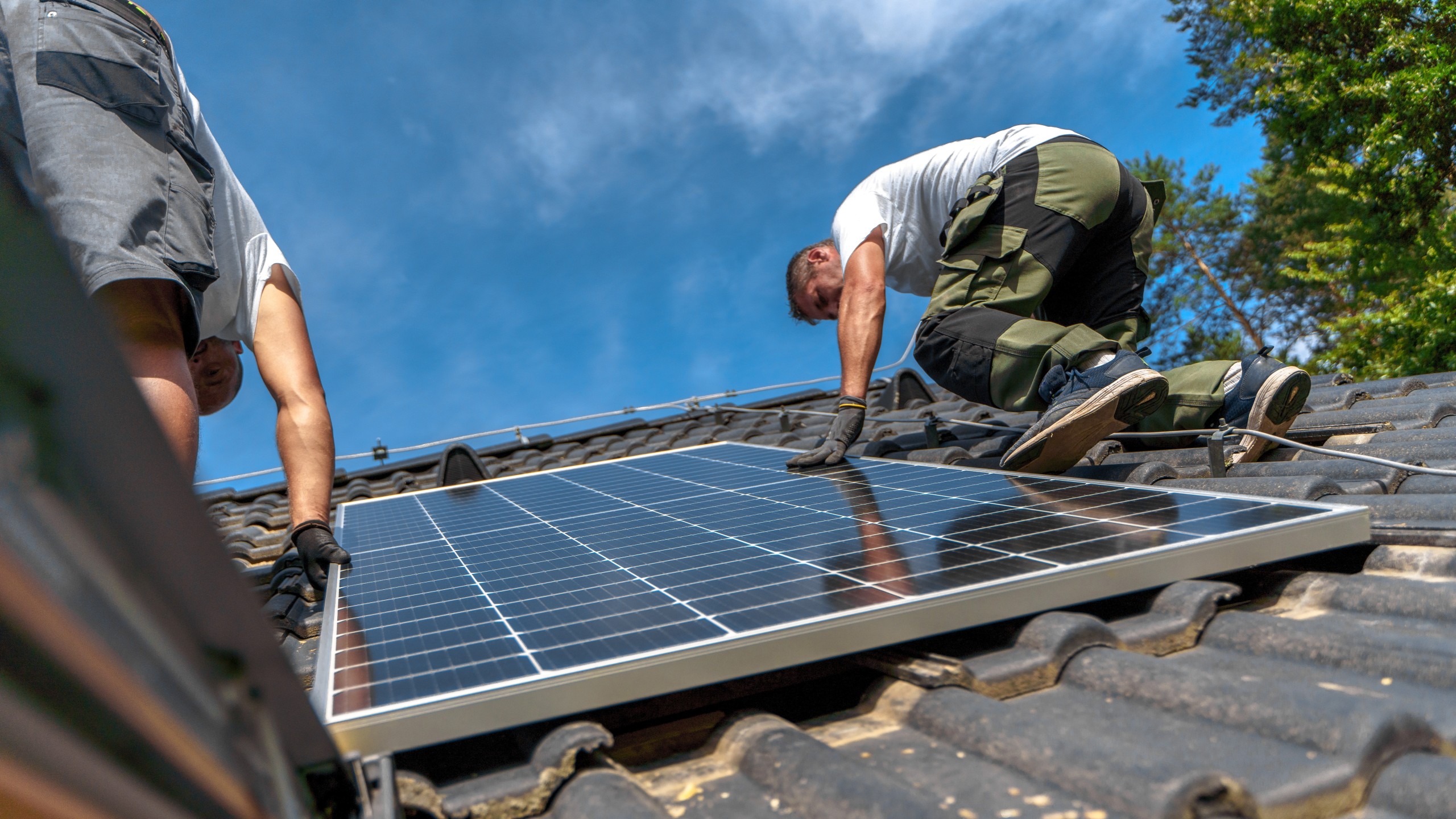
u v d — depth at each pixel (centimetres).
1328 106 2798
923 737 165
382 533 352
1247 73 3647
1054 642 182
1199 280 4288
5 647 38
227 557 57
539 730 171
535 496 405
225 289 318
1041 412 365
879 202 448
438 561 281
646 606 199
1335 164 2784
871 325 412
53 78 239
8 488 38
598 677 163
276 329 321
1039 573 191
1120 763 135
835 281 500
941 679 175
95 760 44
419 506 420
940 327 384
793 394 966
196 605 58
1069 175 387
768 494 337
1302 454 369
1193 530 214
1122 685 169
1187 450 380
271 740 71
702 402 941
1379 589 197
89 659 44
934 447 489
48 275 40
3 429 38
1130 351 337
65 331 41
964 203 397
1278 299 4078
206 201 263
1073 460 344
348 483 855
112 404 44
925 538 234
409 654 184
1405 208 2744
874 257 424
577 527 311
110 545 47
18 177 39
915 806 131
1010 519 246
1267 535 206
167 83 268
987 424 470
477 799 151
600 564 246
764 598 194
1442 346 2266
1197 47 3781
